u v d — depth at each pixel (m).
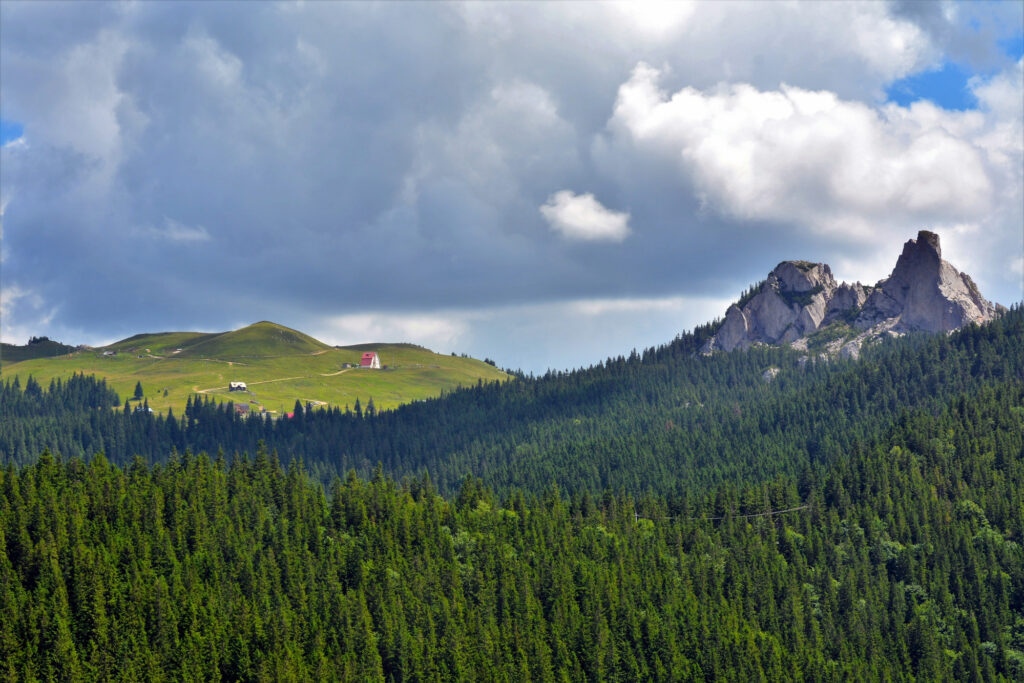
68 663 190.75
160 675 191.38
